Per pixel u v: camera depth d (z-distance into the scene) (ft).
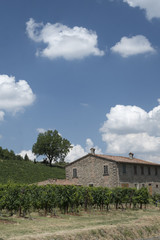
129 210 104.58
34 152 376.48
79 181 153.79
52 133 381.19
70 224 63.36
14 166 280.51
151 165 163.63
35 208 86.48
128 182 145.07
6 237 46.21
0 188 81.66
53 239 48.37
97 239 55.06
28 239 45.55
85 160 153.89
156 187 165.27
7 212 80.12
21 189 76.64
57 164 409.49
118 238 59.26
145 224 70.85
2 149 362.33
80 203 94.89
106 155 158.71
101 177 145.18
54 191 86.53
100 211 97.45
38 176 256.93
